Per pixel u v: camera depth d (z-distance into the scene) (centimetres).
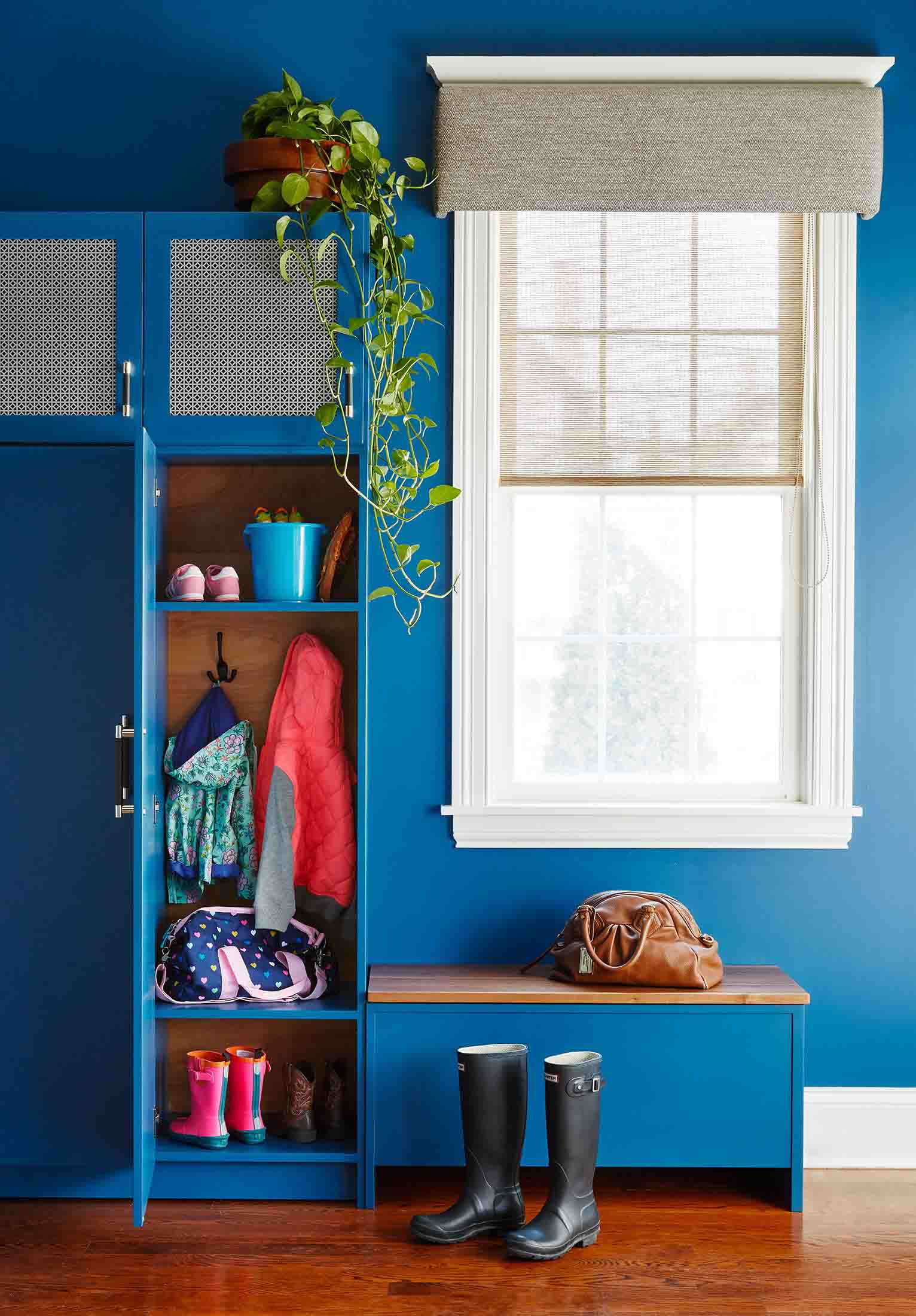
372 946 300
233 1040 297
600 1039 266
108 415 260
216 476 299
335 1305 223
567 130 293
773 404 302
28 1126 281
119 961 283
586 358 301
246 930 279
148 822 259
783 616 306
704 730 309
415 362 278
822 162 294
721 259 301
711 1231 257
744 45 301
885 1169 296
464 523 297
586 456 301
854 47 302
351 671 300
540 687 309
